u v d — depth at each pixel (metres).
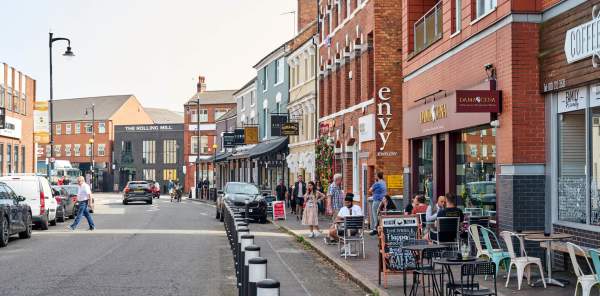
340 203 22.52
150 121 116.81
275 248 19.84
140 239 21.66
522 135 13.73
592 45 11.68
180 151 98.25
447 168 18.05
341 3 31.27
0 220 18.77
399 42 25.14
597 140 12.05
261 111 56.72
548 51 13.38
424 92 20.17
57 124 107.94
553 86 13.17
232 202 30.66
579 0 12.22
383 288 12.08
